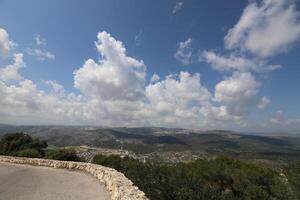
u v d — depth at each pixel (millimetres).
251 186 16734
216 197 13422
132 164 23469
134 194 10594
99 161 30250
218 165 19797
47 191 14953
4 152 46406
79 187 16266
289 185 17500
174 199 12992
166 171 18109
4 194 14188
